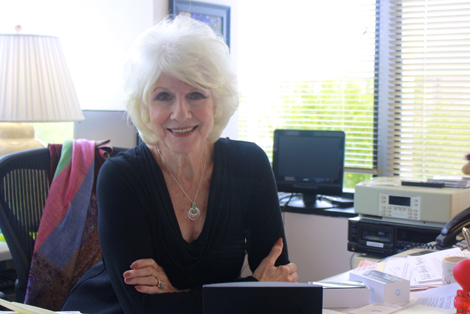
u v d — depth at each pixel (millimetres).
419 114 2545
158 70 1045
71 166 1457
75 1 2492
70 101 1979
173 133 1089
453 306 915
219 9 2658
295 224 2406
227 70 1126
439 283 1070
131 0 2371
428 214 1771
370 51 2650
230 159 1260
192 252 1151
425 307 918
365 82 2693
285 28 2869
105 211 1120
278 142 2523
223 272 1206
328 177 2402
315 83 2834
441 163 2510
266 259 1196
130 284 1044
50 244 1370
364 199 1930
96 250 1418
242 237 1240
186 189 1200
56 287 1362
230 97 1171
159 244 1152
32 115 1854
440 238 1502
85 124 2178
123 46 2396
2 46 1842
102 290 1185
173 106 1061
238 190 1237
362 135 2740
